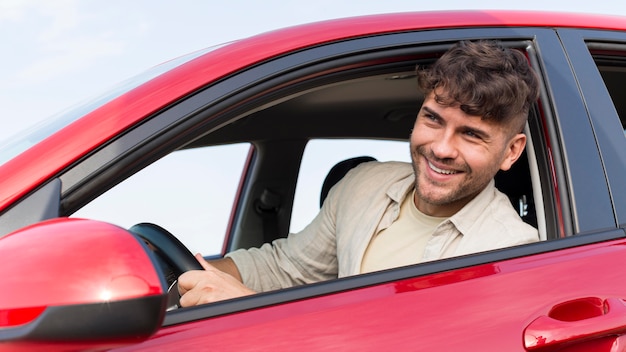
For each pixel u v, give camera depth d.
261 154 2.51
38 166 1.06
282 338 1.09
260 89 1.25
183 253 1.45
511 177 1.84
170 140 1.14
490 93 1.46
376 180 1.80
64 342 0.81
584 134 1.54
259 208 2.52
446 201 1.59
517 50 1.58
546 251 1.40
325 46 1.37
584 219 1.47
